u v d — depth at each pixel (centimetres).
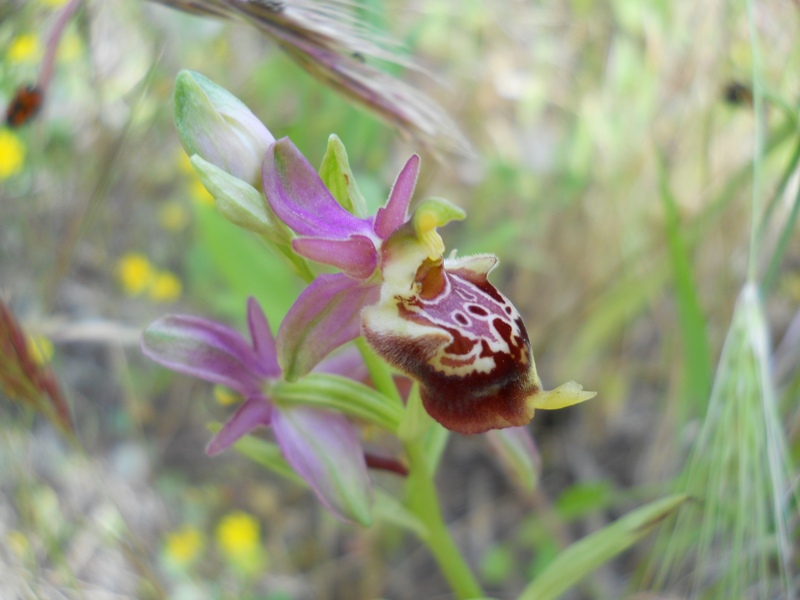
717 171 12
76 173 12
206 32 12
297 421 7
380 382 7
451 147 8
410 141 8
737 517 7
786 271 13
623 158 13
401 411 7
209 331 7
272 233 6
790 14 10
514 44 15
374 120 13
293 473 8
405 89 8
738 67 11
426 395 6
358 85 7
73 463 12
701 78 12
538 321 14
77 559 10
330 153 6
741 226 12
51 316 12
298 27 7
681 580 10
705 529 7
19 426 9
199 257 14
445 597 13
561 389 6
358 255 6
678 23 13
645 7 14
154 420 14
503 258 14
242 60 15
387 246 6
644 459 13
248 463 14
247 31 15
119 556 11
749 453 7
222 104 6
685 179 13
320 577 13
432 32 16
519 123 15
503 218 15
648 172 13
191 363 7
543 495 14
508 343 6
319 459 7
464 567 8
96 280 14
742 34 11
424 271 6
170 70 12
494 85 15
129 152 12
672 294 13
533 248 14
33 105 8
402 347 6
